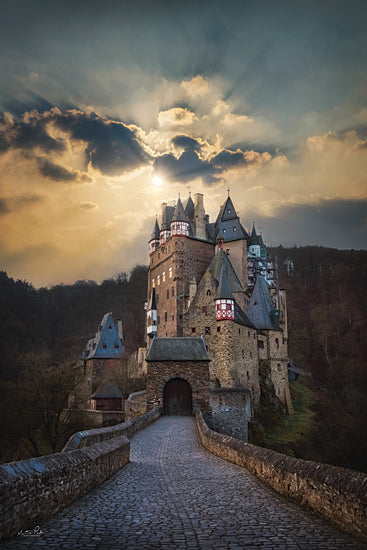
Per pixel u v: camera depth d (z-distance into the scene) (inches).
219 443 709.9
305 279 7578.7
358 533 279.3
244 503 381.1
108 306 5575.8
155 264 3666.3
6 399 2310.5
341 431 2940.5
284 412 2815.0
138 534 291.6
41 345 4594.0
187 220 3368.6
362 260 7224.4
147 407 1585.9
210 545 269.0
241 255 3408.0
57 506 345.7
